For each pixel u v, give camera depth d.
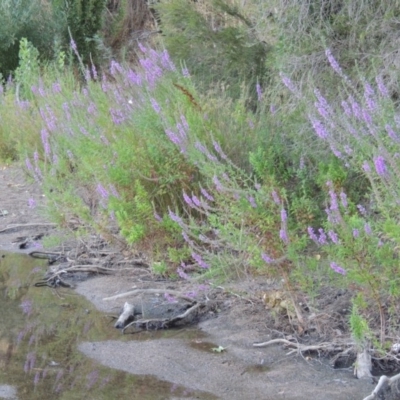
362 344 4.68
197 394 4.54
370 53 6.92
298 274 4.93
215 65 8.48
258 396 4.50
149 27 13.45
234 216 5.18
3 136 8.86
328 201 5.41
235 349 4.99
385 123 4.84
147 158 6.07
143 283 5.94
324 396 4.46
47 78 9.87
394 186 4.62
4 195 8.21
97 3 13.28
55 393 4.54
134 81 6.83
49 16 13.36
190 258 5.96
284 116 6.42
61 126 7.24
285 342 4.97
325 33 7.23
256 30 8.28
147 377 4.73
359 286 4.85
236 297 5.54
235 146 6.04
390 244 4.90
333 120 5.40
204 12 9.23
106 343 5.13
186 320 5.39
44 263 6.59
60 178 6.72
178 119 6.17
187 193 6.08
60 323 5.43
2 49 12.73
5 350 5.04
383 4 7.02
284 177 5.70
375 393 4.38
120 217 5.77
